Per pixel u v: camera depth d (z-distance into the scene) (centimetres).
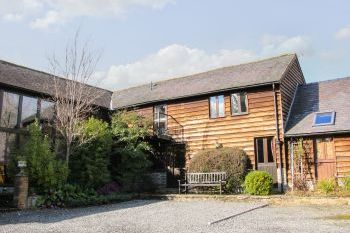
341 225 963
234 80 2066
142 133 1936
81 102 1838
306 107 1948
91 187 1669
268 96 1912
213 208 1361
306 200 1436
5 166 1603
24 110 1733
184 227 963
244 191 1742
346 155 1673
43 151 1462
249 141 1938
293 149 1805
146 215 1198
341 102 1852
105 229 938
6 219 1097
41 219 1104
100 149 1688
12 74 1789
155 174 2080
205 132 2098
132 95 2509
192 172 1872
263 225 982
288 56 2136
